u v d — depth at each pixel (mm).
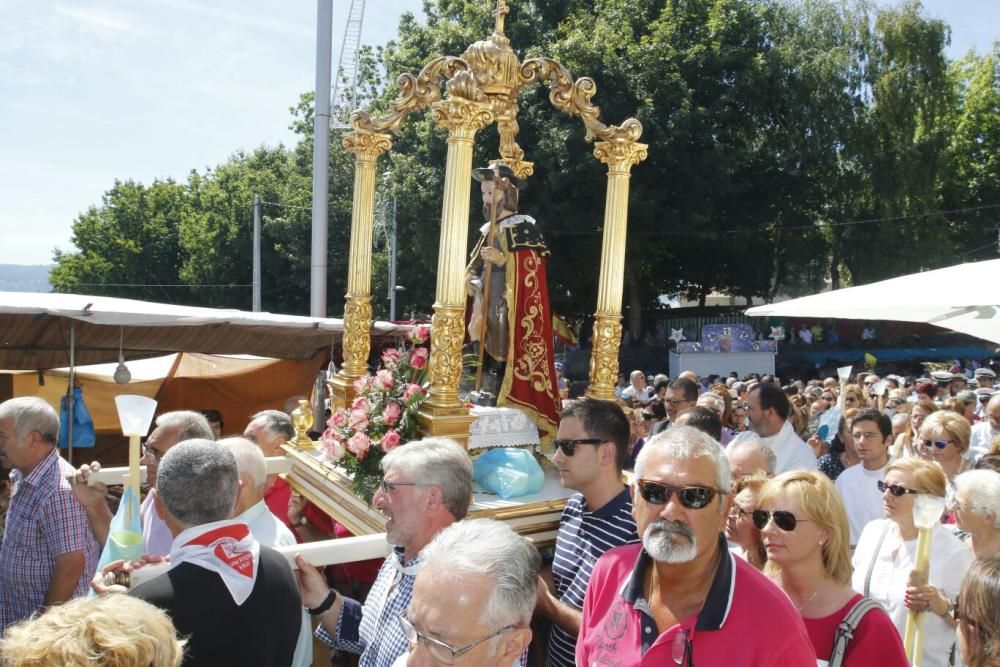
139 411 3410
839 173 30469
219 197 43938
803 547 3102
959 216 36969
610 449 3734
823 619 3033
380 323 11734
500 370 5191
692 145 25891
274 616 2967
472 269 5367
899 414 8719
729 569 2527
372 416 4391
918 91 30141
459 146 4527
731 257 31312
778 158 29938
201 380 12219
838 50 29391
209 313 8781
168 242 50406
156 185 52250
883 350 31266
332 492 4859
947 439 5789
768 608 2426
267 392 12445
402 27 30578
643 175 25250
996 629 2711
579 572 3639
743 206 29750
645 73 24859
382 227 30406
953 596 3773
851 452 7070
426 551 2334
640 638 2605
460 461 3295
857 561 4293
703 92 26922
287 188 41688
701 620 2418
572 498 4027
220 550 2918
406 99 5637
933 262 29406
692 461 2578
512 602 2178
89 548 4352
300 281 40031
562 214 24328
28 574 4281
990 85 38781
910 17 30422
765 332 32062
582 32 25203
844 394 9117
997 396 7734
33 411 4332
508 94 5176
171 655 2088
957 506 3949
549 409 5012
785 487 3193
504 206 5234
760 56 28219
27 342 9055
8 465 4508
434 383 4441
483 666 2135
